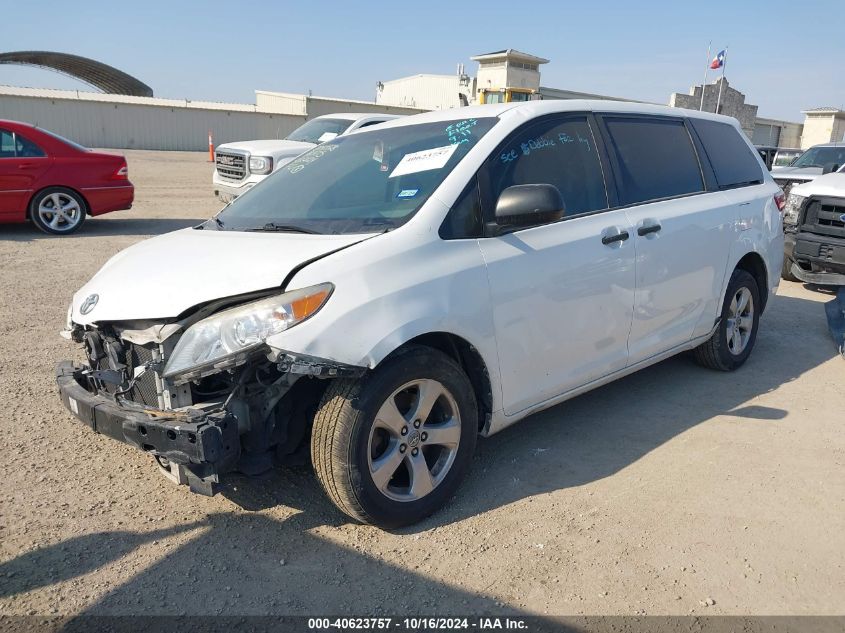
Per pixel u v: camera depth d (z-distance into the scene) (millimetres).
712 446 4043
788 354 5820
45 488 3420
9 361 5078
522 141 3707
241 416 2936
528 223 3266
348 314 2826
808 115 42969
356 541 3061
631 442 4086
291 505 3338
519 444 4051
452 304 3131
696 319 4727
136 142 39094
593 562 2934
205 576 2801
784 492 3533
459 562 2922
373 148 4059
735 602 2703
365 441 2918
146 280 3137
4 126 10039
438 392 3170
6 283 7344
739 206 5012
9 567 2816
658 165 4523
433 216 3232
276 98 47250
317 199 3773
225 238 3436
